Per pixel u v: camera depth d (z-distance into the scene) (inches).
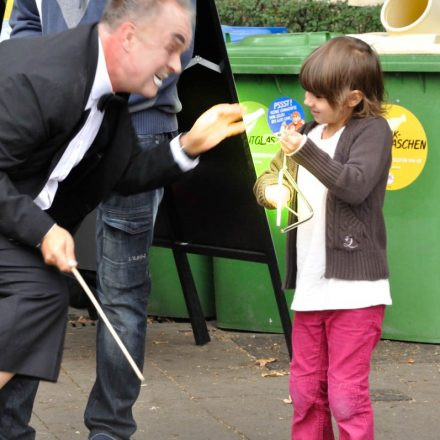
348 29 483.2
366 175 183.0
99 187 171.3
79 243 276.8
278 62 275.3
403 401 243.4
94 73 155.3
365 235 188.1
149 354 278.4
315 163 181.6
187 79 251.8
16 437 191.8
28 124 150.5
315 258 191.2
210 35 243.3
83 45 155.2
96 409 206.1
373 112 190.5
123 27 154.9
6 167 152.9
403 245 279.6
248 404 240.8
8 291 156.9
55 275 159.8
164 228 277.7
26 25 221.3
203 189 262.7
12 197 152.8
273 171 199.8
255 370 267.0
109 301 207.3
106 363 205.5
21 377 159.9
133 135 172.4
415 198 276.2
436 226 276.4
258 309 296.2
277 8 494.3
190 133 170.4
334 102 188.1
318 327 193.8
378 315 190.5
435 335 282.8
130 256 207.2
